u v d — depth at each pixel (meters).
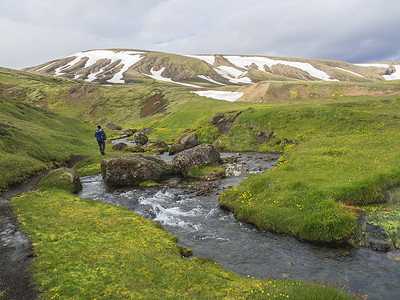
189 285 9.20
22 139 35.31
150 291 8.62
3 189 21.91
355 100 58.12
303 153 27.88
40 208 17.48
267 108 56.25
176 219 18.00
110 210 18.12
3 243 12.05
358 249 12.56
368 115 41.00
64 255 10.80
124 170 27.47
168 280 9.39
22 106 61.16
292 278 10.72
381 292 9.50
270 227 15.41
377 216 14.00
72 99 154.62
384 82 97.12
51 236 12.71
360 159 22.36
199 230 16.08
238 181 27.02
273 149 42.88
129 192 24.97
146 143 61.75
